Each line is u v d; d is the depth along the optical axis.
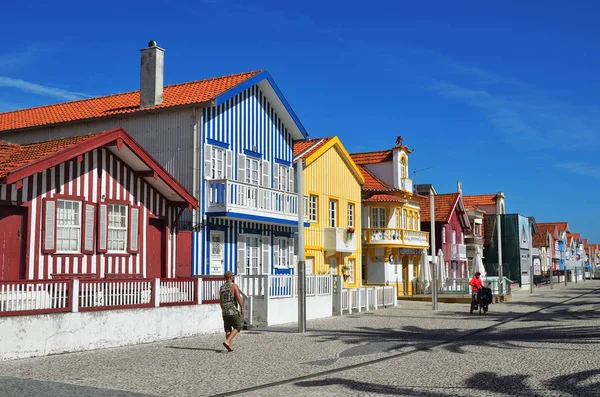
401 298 40.56
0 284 13.80
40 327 14.45
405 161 45.72
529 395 10.09
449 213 53.03
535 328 21.69
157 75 25.58
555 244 106.00
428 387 10.81
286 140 30.42
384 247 42.72
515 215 70.12
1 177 15.80
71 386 10.80
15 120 29.05
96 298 16.05
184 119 24.73
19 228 17.25
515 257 70.00
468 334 19.84
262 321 22.50
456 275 57.16
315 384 11.12
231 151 26.16
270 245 29.00
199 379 11.61
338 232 34.41
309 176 32.91
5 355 13.67
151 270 21.34
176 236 22.33
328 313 26.84
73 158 18.14
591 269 138.62
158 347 16.41
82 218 18.78
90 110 27.42
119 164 20.11
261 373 12.30
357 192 38.25
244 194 25.55
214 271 24.91
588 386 10.80
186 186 24.44
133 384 11.09
